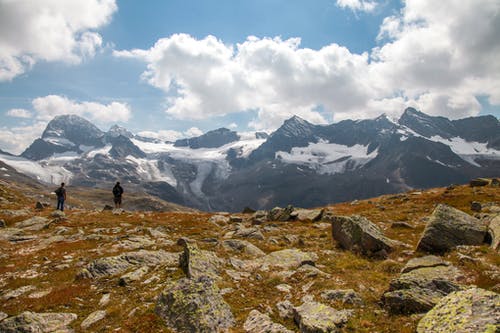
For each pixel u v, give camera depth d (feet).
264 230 121.29
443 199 161.48
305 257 75.56
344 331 42.24
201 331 43.34
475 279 53.67
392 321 44.11
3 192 226.99
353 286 57.82
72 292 59.41
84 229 122.62
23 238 108.47
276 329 43.45
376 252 78.95
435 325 36.91
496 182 194.29
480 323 32.73
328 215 138.10
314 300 52.60
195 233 119.03
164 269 69.56
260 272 69.10
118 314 50.39
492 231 73.31
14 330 44.29
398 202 175.73
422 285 50.21
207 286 51.83
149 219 154.61
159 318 47.44
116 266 71.72
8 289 63.98
